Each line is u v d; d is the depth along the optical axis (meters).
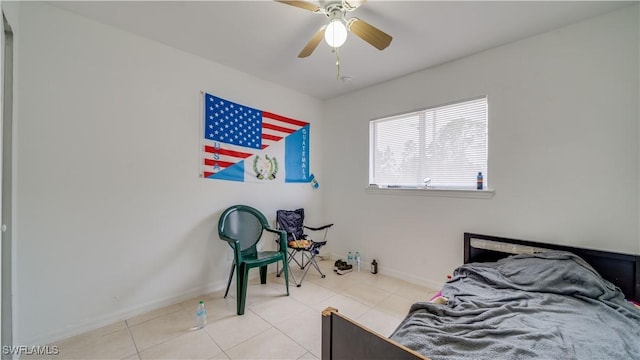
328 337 1.06
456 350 1.15
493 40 2.25
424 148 2.90
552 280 1.75
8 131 1.61
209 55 2.55
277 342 1.83
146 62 2.25
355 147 3.50
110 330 1.96
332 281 2.95
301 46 2.38
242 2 1.80
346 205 3.60
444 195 2.68
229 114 2.80
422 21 1.98
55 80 1.84
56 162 1.85
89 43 1.98
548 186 2.12
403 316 2.20
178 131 2.44
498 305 1.57
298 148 3.52
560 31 2.06
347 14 1.90
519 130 2.25
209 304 2.38
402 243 3.02
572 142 2.02
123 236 2.13
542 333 1.24
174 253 2.41
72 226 1.91
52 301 1.83
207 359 1.65
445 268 2.68
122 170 2.13
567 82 2.04
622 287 1.78
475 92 2.49
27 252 1.74
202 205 2.60
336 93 3.59
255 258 2.51
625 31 1.83
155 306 2.29
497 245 2.31
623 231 1.84
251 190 3.01
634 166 1.81
